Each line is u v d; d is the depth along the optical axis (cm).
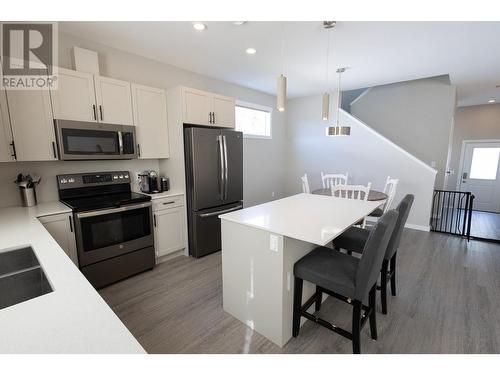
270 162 552
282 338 172
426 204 426
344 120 499
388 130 529
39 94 221
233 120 368
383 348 172
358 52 296
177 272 281
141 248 272
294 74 383
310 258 179
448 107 460
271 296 174
